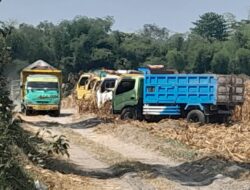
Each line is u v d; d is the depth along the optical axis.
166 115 29.36
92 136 25.05
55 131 26.38
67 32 76.19
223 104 28.22
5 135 11.95
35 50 67.31
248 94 33.19
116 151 20.17
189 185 14.23
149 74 29.84
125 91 30.34
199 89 28.47
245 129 25.73
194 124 27.33
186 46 82.00
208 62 75.81
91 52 75.44
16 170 11.37
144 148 20.95
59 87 37.25
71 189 12.66
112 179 14.68
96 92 36.16
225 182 14.34
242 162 16.98
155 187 13.80
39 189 11.46
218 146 20.20
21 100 37.97
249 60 74.75
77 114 36.62
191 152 18.94
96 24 78.31
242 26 87.38
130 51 79.00
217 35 104.38
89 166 16.61
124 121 29.05
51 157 15.74
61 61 73.50
